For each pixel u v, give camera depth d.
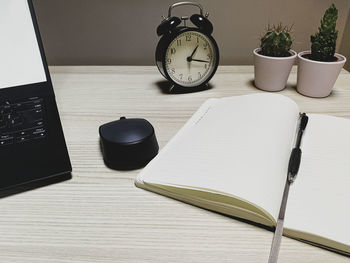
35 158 0.45
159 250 0.36
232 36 0.94
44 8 0.91
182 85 0.74
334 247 0.34
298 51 0.95
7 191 0.45
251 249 0.36
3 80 0.47
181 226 0.39
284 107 0.57
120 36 0.95
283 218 0.37
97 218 0.40
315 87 0.70
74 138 0.57
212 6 0.89
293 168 0.43
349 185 0.42
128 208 0.42
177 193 0.42
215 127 0.53
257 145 0.46
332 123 0.56
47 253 0.35
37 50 0.49
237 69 0.89
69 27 0.94
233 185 0.39
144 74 0.87
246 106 0.58
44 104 0.48
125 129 0.49
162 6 0.90
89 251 0.36
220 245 0.36
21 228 0.39
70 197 0.43
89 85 0.80
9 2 0.48
